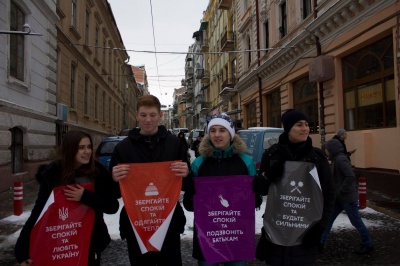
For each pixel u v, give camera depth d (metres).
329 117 11.66
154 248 2.48
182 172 2.55
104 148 10.04
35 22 11.44
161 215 2.53
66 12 15.43
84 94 18.88
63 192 2.34
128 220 2.63
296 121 2.60
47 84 12.51
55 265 2.29
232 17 27.09
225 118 2.76
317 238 2.52
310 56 12.95
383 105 9.09
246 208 2.68
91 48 20.53
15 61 10.16
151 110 2.61
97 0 21.97
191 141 27.80
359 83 10.20
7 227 6.08
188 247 4.99
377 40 9.35
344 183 4.55
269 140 9.38
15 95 9.98
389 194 8.38
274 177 2.63
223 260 2.63
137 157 2.61
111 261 4.42
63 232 2.33
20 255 2.24
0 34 9.02
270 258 2.60
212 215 2.67
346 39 10.47
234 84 25.89
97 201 2.38
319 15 12.11
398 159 8.34
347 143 10.59
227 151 2.75
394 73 8.43
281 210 2.61
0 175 8.92
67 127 15.13
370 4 9.28
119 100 34.69
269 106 18.94
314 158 2.62
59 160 2.42
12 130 10.07
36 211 2.29
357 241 5.10
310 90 13.64
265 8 18.52
